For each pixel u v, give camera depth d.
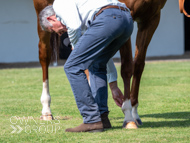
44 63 9.45
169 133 7.16
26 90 14.41
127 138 6.72
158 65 23.84
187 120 8.68
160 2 8.22
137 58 8.56
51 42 9.51
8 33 29.58
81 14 7.06
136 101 8.48
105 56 7.36
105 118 7.69
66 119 9.12
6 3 29.45
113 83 8.43
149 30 8.45
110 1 7.11
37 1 8.95
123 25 6.92
